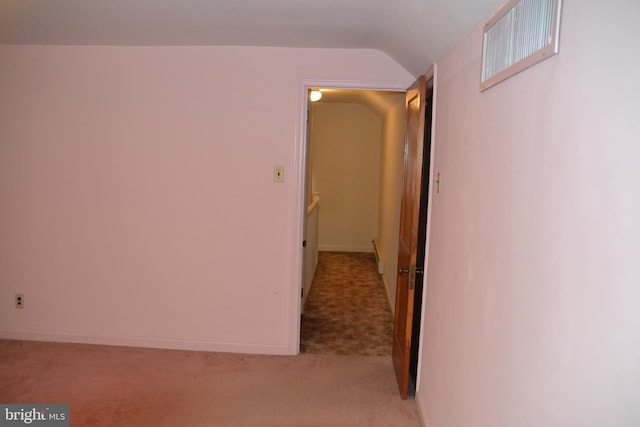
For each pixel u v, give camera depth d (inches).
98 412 101.0
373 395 112.3
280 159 128.9
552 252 41.8
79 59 129.3
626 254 30.8
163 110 129.3
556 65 42.0
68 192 133.8
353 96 221.0
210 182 130.7
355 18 95.3
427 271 104.7
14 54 130.3
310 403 107.7
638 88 30.2
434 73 100.4
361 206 284.5
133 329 136.9
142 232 133.6
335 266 249.9
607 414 32.7
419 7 76.6
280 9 91.5
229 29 107.7
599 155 34.4
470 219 70.2
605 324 33.0
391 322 165.3
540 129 45.3
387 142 217.0
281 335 134.6
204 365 126.0
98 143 131.5
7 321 139.8
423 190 120.0
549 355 41.7
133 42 122.8
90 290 136.6
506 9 55.0
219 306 134.6
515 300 50.3
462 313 72.9
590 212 35.4
